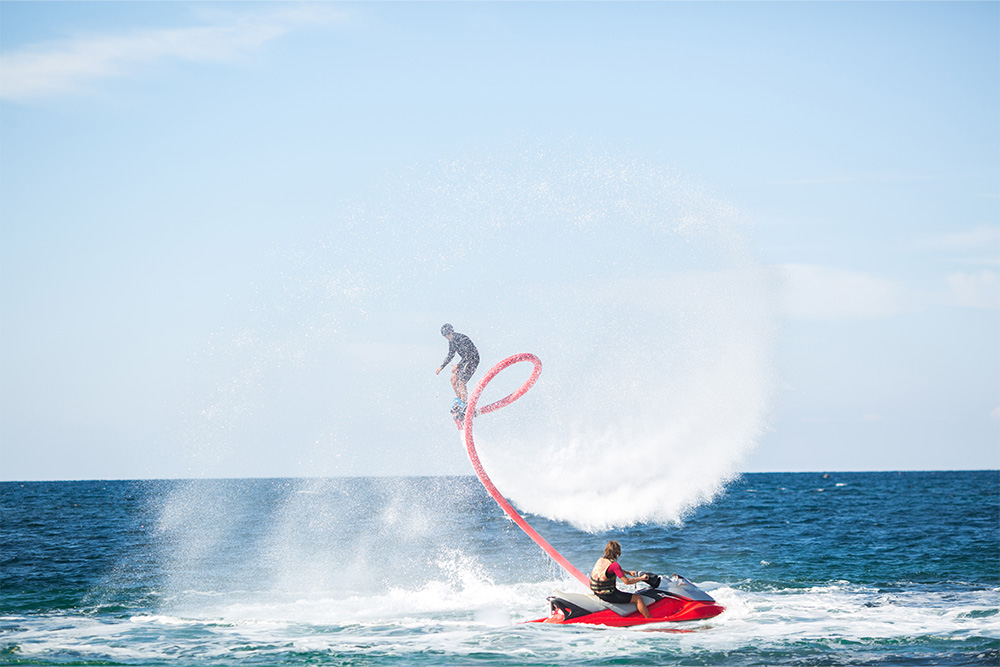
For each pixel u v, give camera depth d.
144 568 46.22
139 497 153.25
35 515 92.19
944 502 126.56
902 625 28.47
